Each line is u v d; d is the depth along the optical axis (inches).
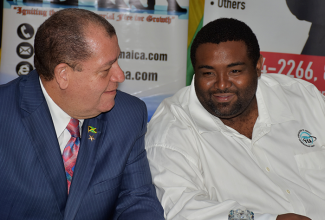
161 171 62.5
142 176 63.0
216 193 63.3
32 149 52.6
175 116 69.5
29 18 105.6
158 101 111.2
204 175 64.8
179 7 109.2
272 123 68.2
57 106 55.7
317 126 70.6
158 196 62.6
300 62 115.9
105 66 51.2
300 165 66.5
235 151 66.2
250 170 64.6
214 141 66.6
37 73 58.3
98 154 58.7
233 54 60.9
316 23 115.1
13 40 105.6
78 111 55.1
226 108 63.7
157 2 108.7
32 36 106.2
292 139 68.0
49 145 53.2
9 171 51.6
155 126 69.2
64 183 54.1
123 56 109.3
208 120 68.9
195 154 65.7
